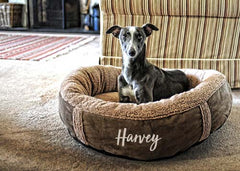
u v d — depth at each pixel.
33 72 2.48
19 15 5.70
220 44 2.07
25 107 1.67
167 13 1.95
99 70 1.75
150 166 1.08
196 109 1.12
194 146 1.23
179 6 1.91
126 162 1.11
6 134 1.31
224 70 2.12
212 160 1.13
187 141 1.12
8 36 4.68
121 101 1.55
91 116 1.10
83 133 1.13
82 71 1.62
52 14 5.69
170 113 1.08
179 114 1.08
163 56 2.08
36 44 3.94
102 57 2.10
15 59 2.94
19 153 1.15
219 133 1.36
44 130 1.37
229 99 1.36
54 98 1.84
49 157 1.13
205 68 2.11
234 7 1.94
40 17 5.72
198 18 1.98
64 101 1.23
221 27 2.03
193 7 1.92
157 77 1.48
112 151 1.12
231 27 2.04
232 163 1.10
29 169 1.05
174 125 1.07
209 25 2.01
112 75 1.81
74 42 4.24
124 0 1.89
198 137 1.16
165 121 1.06
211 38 2.05
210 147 1.23
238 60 2.12
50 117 1.53
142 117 1.06
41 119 1.50
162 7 1.91
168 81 1.55
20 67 2.64
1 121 1.45
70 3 5.74
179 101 1.11
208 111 1.16
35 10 5.63
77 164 1.09
